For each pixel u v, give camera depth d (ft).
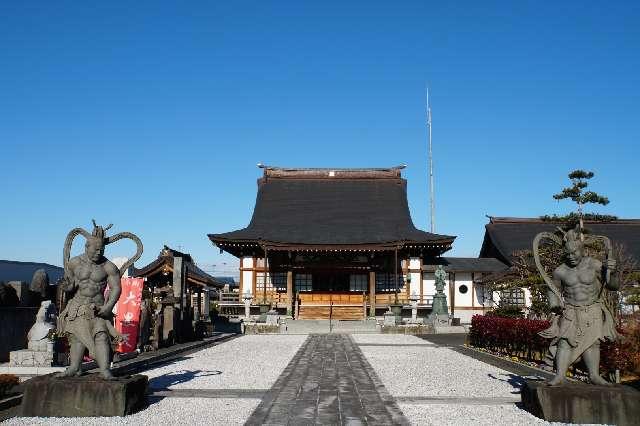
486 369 59.16
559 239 36.88
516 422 33.53
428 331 124.98
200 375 53.26
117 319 67.31
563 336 34.78
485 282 155.33
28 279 112.78
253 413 35.94
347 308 155.43
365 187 194.59
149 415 34.83
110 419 33.50
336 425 33.01
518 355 68.18
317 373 55.21
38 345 51.98
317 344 92.53
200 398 40.91
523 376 53.67
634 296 72.23
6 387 38.96
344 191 192.85
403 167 196.85
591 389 33.63
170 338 83.25
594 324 34.45
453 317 152.87
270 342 97.35
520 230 185.26
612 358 45.52
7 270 113.70
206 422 33.27
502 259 176.04
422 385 47.83
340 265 156.25
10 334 64.39
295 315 150.82
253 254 162.30
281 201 187.83
